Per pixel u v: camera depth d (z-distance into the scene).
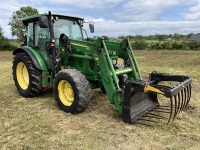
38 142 4.09
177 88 4.41
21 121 4.95
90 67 5.84
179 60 17.41
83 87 5.11
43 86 6.35
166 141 4.11
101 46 5.09
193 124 4.80
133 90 4.56
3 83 8.57
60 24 6.28
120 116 5.09
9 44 35.06
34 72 6.28
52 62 6.10
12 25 35.91
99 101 6.21
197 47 30.61
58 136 4.29
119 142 4.08
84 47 5.49
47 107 5.79
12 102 6.24
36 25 6.52
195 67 12.93
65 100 5.47
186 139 4.19
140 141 4.11
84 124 4.76
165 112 5.19
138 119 4.86
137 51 28.73
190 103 6.05
